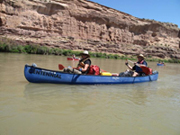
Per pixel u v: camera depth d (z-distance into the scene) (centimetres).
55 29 4584
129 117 349
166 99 504
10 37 3647
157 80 890
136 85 697
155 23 7162
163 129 306
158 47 6475
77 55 3600
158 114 376
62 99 433
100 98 466
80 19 5150
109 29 5853
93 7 5400
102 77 637
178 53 6712
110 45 5272
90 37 5338
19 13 4041
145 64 788
